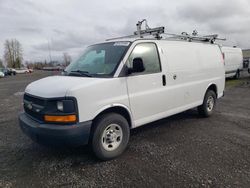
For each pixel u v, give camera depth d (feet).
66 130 10.09
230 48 53.26
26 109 12.48
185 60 16.28
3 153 13.07
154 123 18.25
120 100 11.96
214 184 9.50
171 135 15.49
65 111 10.22
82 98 10.47
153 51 14.01
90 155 12.53
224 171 10.55
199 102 18.16
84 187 9.55
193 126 17.42
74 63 14.78
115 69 12.01
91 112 10.81
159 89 14.12
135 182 9.79
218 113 21.39
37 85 12.21
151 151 12.90
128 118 12.89
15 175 10.62
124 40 13.48
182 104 16.25
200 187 9.32
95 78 11.54
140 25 16.99
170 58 15.01
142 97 13.10
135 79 12.68
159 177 10.14
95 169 11.00
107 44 14.16
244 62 74.59
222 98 29.68
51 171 10.91
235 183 9.55
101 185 9.64
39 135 10.61
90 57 14.07
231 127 17.10
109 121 11.63
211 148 13.19
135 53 12.91
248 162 11.41
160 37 14.83
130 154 12.57
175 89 15.31
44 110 10.63
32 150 13.39
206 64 18.56
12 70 165.07
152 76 13.60
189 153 12.56
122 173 10.57
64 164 11.59
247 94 32.99
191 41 17.54
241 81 51.42
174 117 19.97
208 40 19.72
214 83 19.63
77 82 10.96
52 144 10.58
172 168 10.91
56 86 10.98
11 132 16.97
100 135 11.38
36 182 10.00
